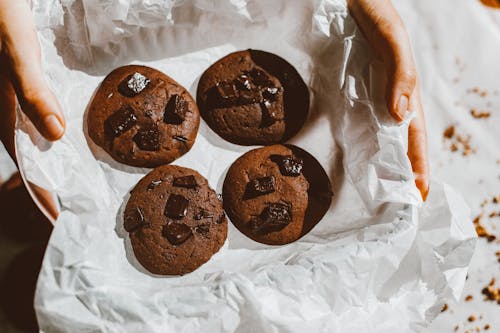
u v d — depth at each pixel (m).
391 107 0.43
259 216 0.46
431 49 0.60
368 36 0.46
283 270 0.41
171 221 0.46
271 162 0.48
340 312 0.41
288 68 0.49
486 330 0.54
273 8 0.47
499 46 0.60
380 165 0.43
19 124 0.41
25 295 0.52
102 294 0.39
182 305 0.39
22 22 0.42
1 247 0.53
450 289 0.43
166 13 0.46
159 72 0.49
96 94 0.47
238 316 0.40
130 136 0.47
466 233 0.44
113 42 0.47
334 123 0.47
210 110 0.49
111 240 0.45
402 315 0.42
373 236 0.43
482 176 0.58
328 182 0.47
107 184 0.47
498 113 0.59
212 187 0.48
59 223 0.40
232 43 0.50
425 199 0.46
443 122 0.59
